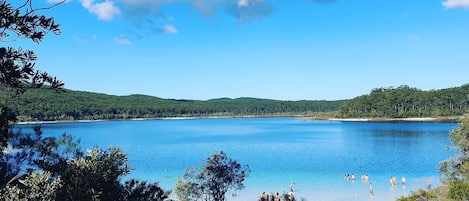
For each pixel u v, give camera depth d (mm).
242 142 114500
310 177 55844
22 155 14680
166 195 18891
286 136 135375
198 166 66062
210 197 38250
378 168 63188
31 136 15555
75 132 160750
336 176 56438
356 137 124438
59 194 12797
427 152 83062
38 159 14758
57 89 9188
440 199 24453
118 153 15711
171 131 171750
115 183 15789
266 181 53250
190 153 88188
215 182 36531
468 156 33281
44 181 12211
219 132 162875
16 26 8195
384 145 98812
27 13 8172
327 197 44500
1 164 13617
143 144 111250
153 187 18031
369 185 50000
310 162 71312
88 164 14555
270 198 42438
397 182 51781
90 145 105812
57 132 148500
